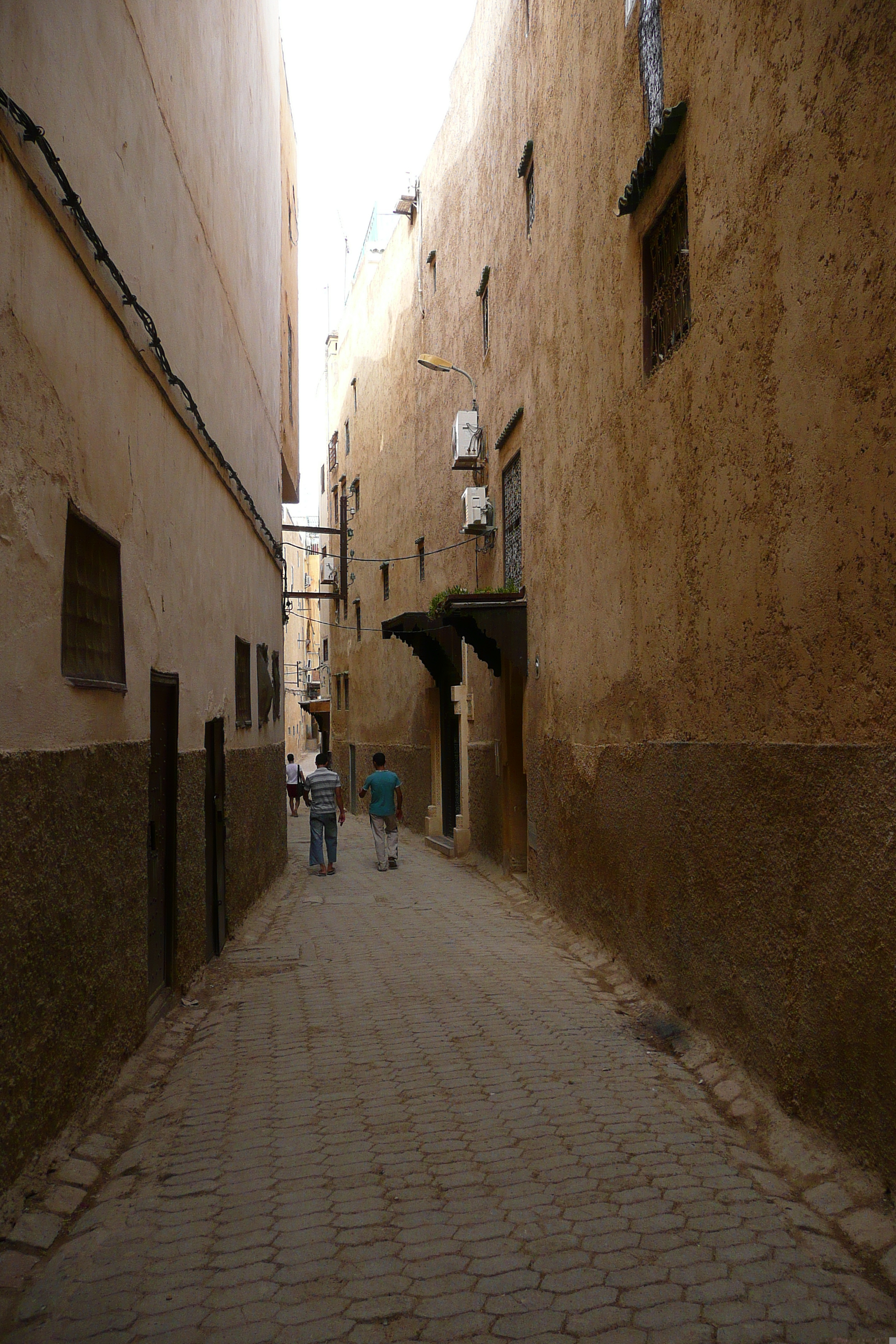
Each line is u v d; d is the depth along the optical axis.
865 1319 2.66
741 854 4.45
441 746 17.47
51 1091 3.56
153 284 5.58
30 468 3.45
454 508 15.49
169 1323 2.70
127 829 4.69
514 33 10.99
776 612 4.11
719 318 4.72
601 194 7.07
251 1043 5.41
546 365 9.20
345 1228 3.23
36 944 3.38
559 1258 3.01
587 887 7.61
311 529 21.03
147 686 5.21
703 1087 4.51
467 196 14.45
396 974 7.08
